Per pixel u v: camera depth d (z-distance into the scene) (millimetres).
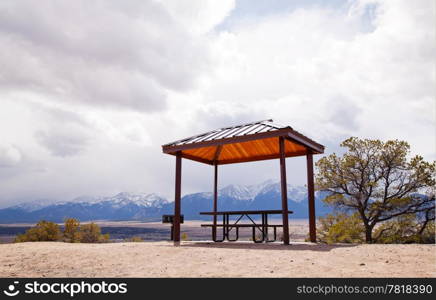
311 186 10977
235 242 10727
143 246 9133
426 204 16609
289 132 9312
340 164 18016
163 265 6086
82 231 41562
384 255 6719
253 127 11102
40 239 39188
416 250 7344
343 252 7215
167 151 11656
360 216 17625
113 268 5961
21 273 5664
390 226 17281
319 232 18250
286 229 9211
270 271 5266
